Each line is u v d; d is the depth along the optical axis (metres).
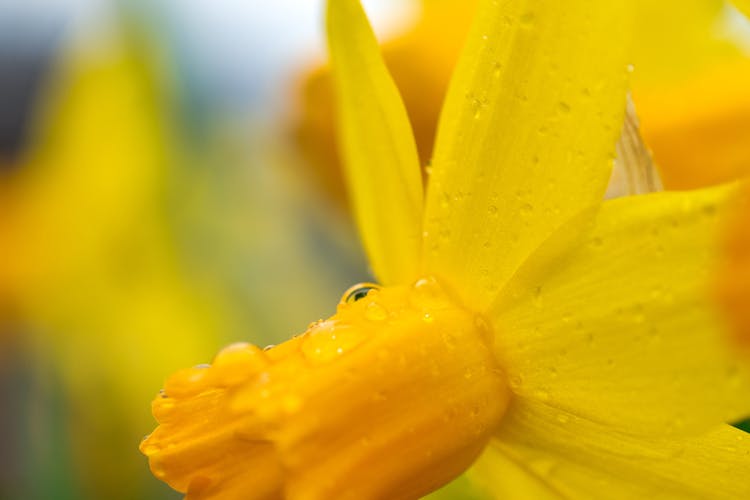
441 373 0.13
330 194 0.19
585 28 0.12
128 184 0.25
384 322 0.13
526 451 0.13
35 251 0.26
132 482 0.24
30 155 0.27
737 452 0.12
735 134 0.15
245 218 0.27
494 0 0.13
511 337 0.13
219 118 0.27
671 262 0.12
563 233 0.12
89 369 0.25
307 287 0.27
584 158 0.12
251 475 0.13
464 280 0.13
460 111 0.13
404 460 0.13
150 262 0.26
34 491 0.24
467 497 0.16
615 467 0.13
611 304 0.12
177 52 0.26
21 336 0.26
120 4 0.25
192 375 0.13
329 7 0.14
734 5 0.12
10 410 0.27
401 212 0.14
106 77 0.25
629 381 0.12
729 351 0.12
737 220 0.12
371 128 0.14
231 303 0.26
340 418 0.12
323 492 0.12
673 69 0.17
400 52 0.17
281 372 0.12
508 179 0.13
